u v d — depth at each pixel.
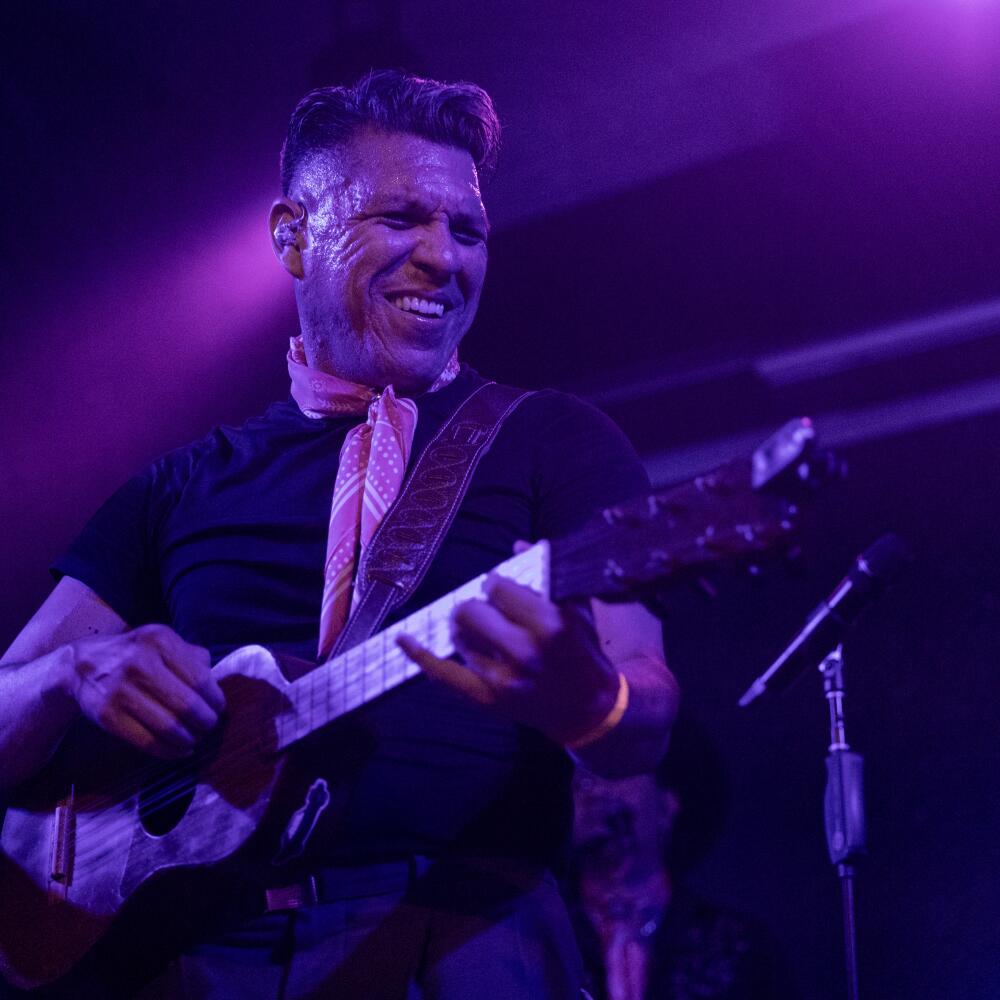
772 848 4.44
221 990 1.58
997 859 4.18
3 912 1.86
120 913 1.70
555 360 4.83
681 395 4.86
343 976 1.53
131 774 1.85
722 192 4.40
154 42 4.16
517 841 1.62
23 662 1.96
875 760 4.41
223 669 1.75
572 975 1.58
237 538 1.89
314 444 1.99
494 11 4.00
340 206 2.09
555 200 4.59
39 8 4.07
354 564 1.79
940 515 4.62
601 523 1.39
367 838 1.58
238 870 1.60
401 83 2.14
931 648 4.46
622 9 3.95
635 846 3.62
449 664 1.43
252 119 4.38
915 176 4.18
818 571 4.72
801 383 4.75
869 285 4.45
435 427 1.97
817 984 4.25
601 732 1.42
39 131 4.38
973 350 4.53
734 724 4.64
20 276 4.52
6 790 1.94
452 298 2.06
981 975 4.10
